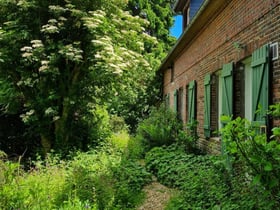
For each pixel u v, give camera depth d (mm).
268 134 5059
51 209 4746
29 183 5172
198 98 10344
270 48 5227
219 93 8664
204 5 7570
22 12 11648
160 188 7395
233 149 3865
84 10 11688
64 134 12328
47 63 10750
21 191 4555
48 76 11852
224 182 4930
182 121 13219
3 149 12664
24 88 12172
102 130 13719
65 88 12273
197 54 10500
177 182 7070
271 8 5215
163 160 8719
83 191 5727
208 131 8750
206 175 5781
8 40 11398
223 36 7664
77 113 13133
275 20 5090
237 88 6793
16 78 12133
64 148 11844
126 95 16250
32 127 12359
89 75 11969
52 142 12555
